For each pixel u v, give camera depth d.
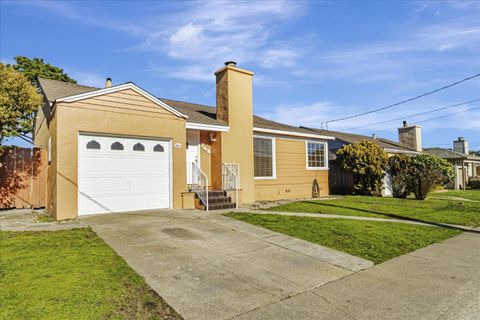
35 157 9.91
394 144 26.14
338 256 5.47
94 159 8.47
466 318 3.30
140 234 6.29
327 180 16.94
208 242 5.98
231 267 4.71
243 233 6.79
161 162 9.74
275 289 3.98
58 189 7.75
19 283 3.75
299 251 5.68
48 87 10.48
